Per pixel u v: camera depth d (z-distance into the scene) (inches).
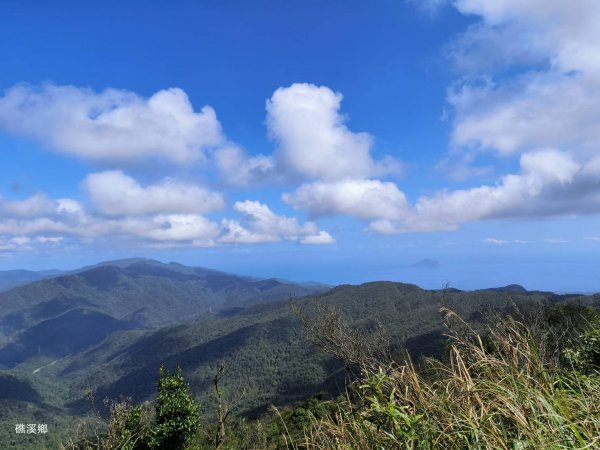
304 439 103.4
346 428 96.2
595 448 66.3
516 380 90.3
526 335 109.1
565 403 77.9
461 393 87.2
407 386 93.9
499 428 78.5
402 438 79.1
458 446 76.4
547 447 67.6
